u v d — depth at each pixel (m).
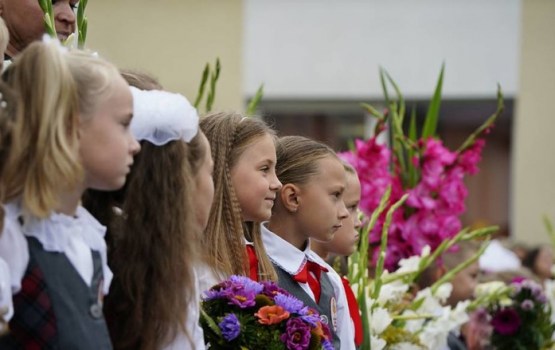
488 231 7.74
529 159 17.34
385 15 17.19
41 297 3.97
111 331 4.46
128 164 4.16
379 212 7.09
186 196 4.47
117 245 4.49
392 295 7.14
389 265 8.08
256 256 5.68
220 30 16.62
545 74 17.11
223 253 5.37
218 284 5.13
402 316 7.06
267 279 5.66
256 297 5.06
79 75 4.06
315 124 17.53
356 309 6.55
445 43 17.17
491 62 17.16
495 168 18.14
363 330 6.71
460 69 17.19
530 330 9.24
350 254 6.73
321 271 6.10
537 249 13.99
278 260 5.88
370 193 8.00
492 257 13.21
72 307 4.02
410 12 17.14
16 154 3.92
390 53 17.25
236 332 4.92
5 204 3.99
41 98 3.93
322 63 17.23
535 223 17.45
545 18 17.02
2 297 3.82
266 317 4.98
